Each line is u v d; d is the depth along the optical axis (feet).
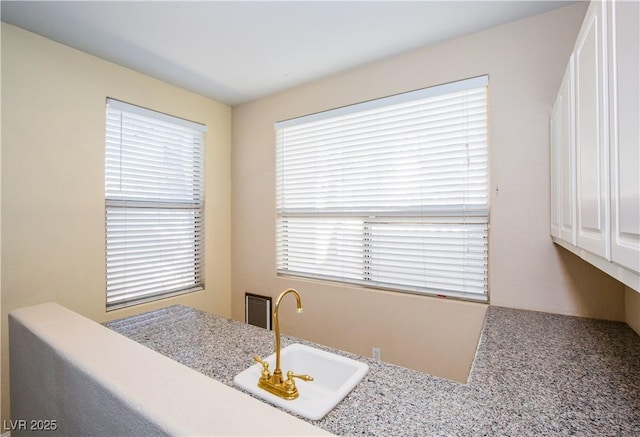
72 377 2.85
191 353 4.41
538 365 3.86
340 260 8.44
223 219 10.43
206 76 8.41
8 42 5.96
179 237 9.32
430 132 7.06
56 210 6.63
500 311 5.93
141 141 8.29
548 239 5.80
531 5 5.59
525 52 5.97
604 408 2.96
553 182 5.34
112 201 7.69
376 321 7.64
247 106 10.30
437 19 5.98
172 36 6.48
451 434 2.60
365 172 7.97
